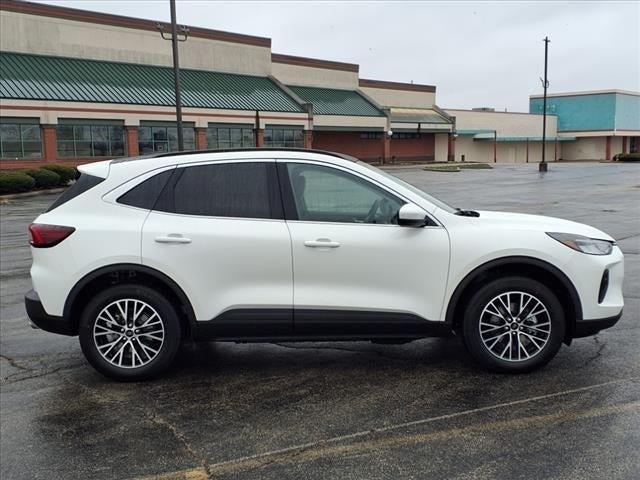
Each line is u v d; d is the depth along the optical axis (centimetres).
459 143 6975
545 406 416
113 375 479
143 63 4406
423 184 3080
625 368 480
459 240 461
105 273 464
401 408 421
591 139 7800
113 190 477
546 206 1877
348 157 496
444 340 571
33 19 3878
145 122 3888
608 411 404
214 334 469
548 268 461
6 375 511
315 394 451
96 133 3703
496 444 365
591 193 2364
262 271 462
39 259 472
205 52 4769
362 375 487
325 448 369
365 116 5506
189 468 352
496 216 502
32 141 3447
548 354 470
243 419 413
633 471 331
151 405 441
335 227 464
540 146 7769
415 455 356
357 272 462
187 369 512
